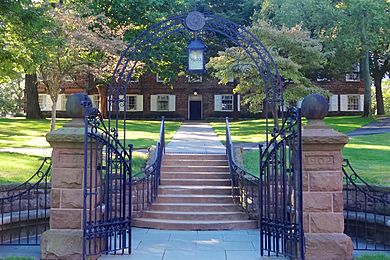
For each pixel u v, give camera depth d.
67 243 6.19
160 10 27.70
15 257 6.36
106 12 25.91
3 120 27.14
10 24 13.25
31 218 8.25
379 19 23.91
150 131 21.80
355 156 12.89
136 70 26.47
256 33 20.16
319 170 6.31
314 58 20.95
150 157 12.31
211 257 6.71
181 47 28.72
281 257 6.64
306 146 6.30
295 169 6.40
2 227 7.82
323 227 6.26
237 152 12.94
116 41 19.75
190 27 9.71
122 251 6.80
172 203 10.07
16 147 15.20
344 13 25.20
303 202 6.29
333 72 29.45
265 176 7.29
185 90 38.44
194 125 28.36
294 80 19.14
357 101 36.62
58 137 6.25
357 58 28.17
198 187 10.77
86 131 6.00
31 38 13.60
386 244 7.67
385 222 7.43
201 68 9.62
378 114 33.53
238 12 32.31
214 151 13.75
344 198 8.84
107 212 6.58
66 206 6.32
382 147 14.94
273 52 19.03
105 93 31.89
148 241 7.83
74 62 18.47
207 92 38.16
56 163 6.36
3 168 10.58
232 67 19.44
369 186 8.02
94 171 6.44
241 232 8.74
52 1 17.22
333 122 25.64
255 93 20.61
